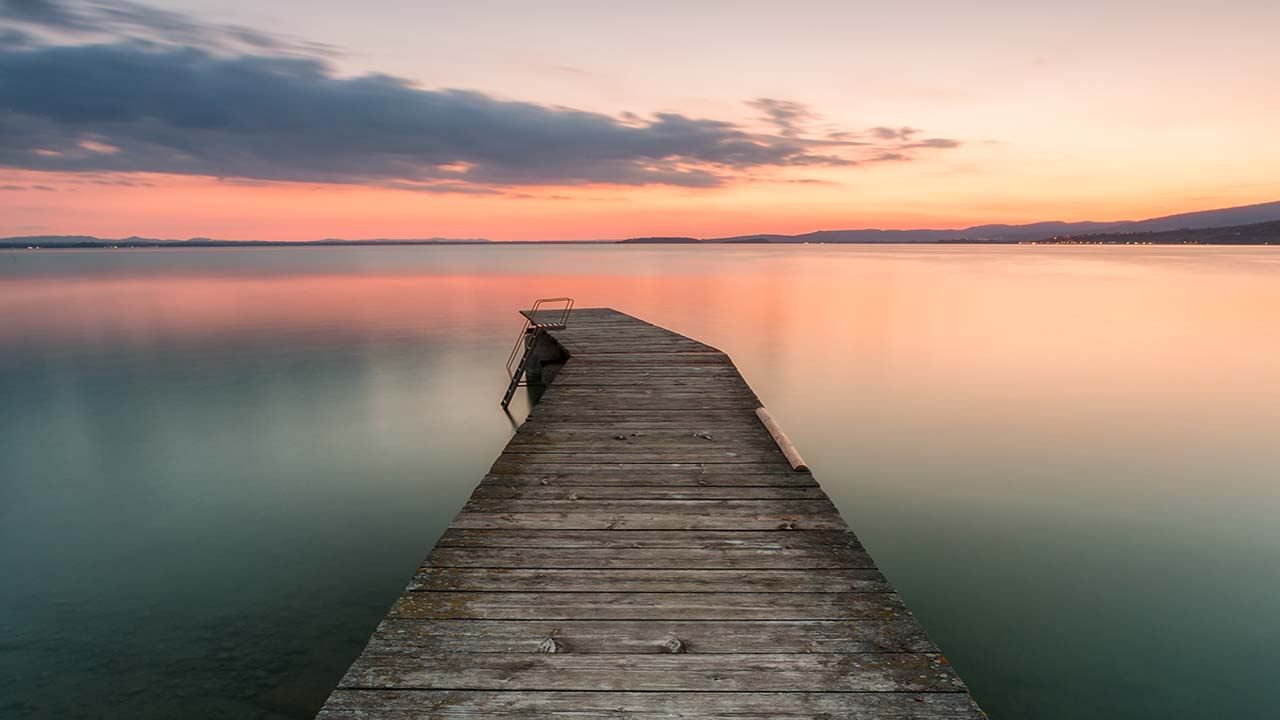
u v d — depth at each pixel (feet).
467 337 76.95
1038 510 26.99
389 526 25.91
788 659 9.87
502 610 11.10
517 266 307.37
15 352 66.59
